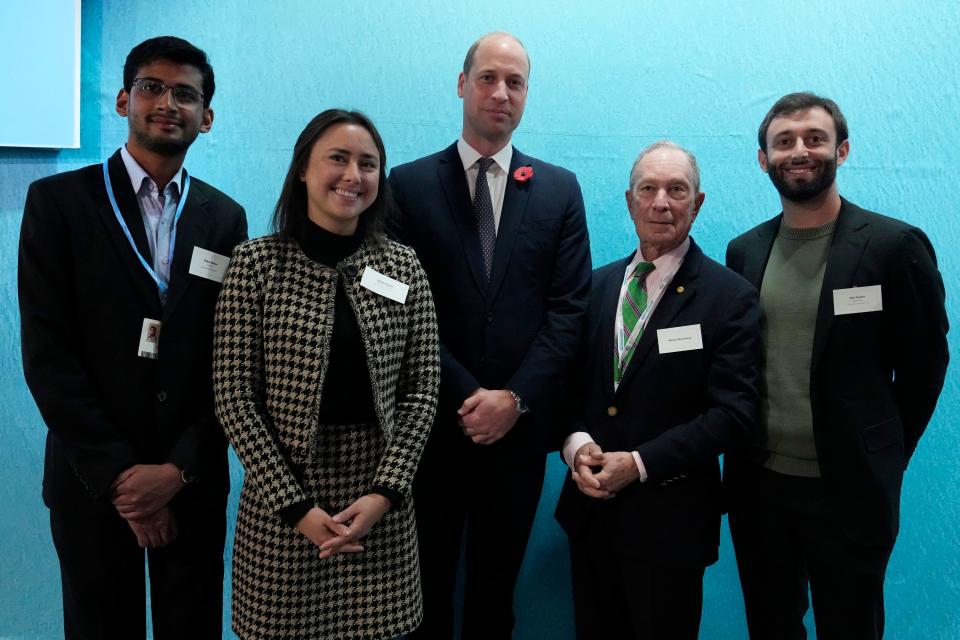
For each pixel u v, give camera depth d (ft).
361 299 5.66
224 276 5.99
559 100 8.57
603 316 7.05
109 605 6.15
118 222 5.99
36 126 7.95
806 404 6.65
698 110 8.56
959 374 8.48
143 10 8.29
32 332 5.71
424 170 7.27
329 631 5.61
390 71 8.50
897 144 8.48
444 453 6.98
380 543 5.76
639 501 6.48
